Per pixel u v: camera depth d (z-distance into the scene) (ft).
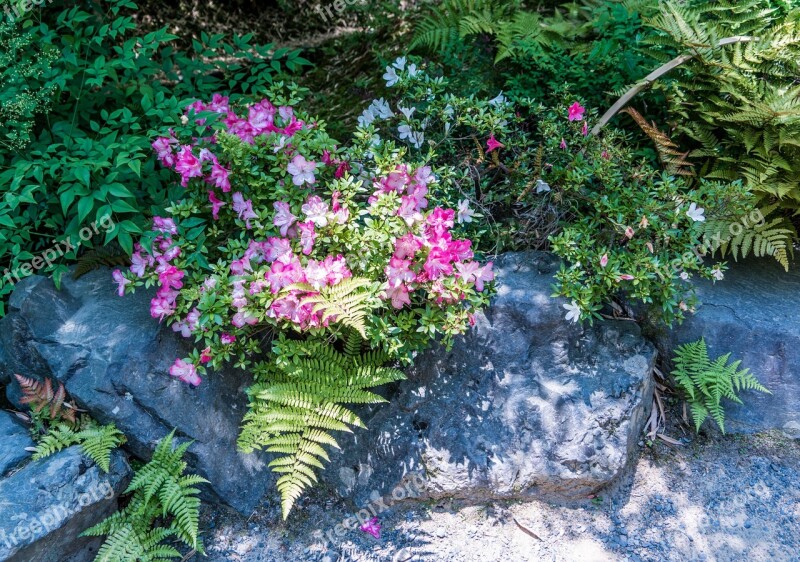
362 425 8.34
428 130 10.41
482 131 9.66
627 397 8.82
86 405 8.45
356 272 8.39
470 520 8.75
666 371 9.64
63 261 9.84
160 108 9.02
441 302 8.27
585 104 10.78
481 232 9.46
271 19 15.76
